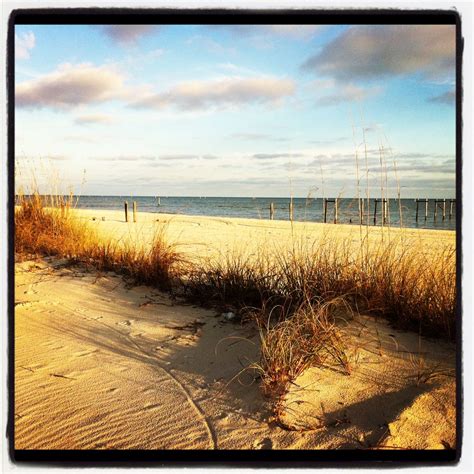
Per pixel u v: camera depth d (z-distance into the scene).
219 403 2.33
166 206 52.75
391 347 2.97
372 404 2.25
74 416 2.24
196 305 3.98
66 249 5.56
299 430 2.07
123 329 3.44
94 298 4.16
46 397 2.43
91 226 6.71
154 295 4.29
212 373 2.67
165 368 2.78
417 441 1.96
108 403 2.37
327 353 2.79
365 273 3.86
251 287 4.01
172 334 3.33
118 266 5.06
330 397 2.34
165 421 2.19
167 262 4.65
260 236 10.74
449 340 3.11
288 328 2.78
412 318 3.39
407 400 2.26
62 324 3.53
